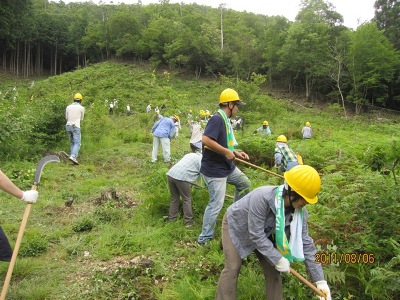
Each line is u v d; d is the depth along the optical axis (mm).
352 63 34281
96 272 3896
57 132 10914
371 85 33844
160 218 5391
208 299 3354
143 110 31578
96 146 12203
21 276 3793
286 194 2734
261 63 44844
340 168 7551
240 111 23359
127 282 3680
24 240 4496
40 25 61656
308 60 37344
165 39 51625
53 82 45469
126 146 13070
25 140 9461
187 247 4539
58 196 6387
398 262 3248
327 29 39719
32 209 5656
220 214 5145
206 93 39531
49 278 3756
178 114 16750
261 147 9398
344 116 33250
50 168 8398
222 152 4160
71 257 4238
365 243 3609
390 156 4422
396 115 34062
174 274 3881
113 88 40625
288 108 34781
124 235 4770
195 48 46688
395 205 3852
